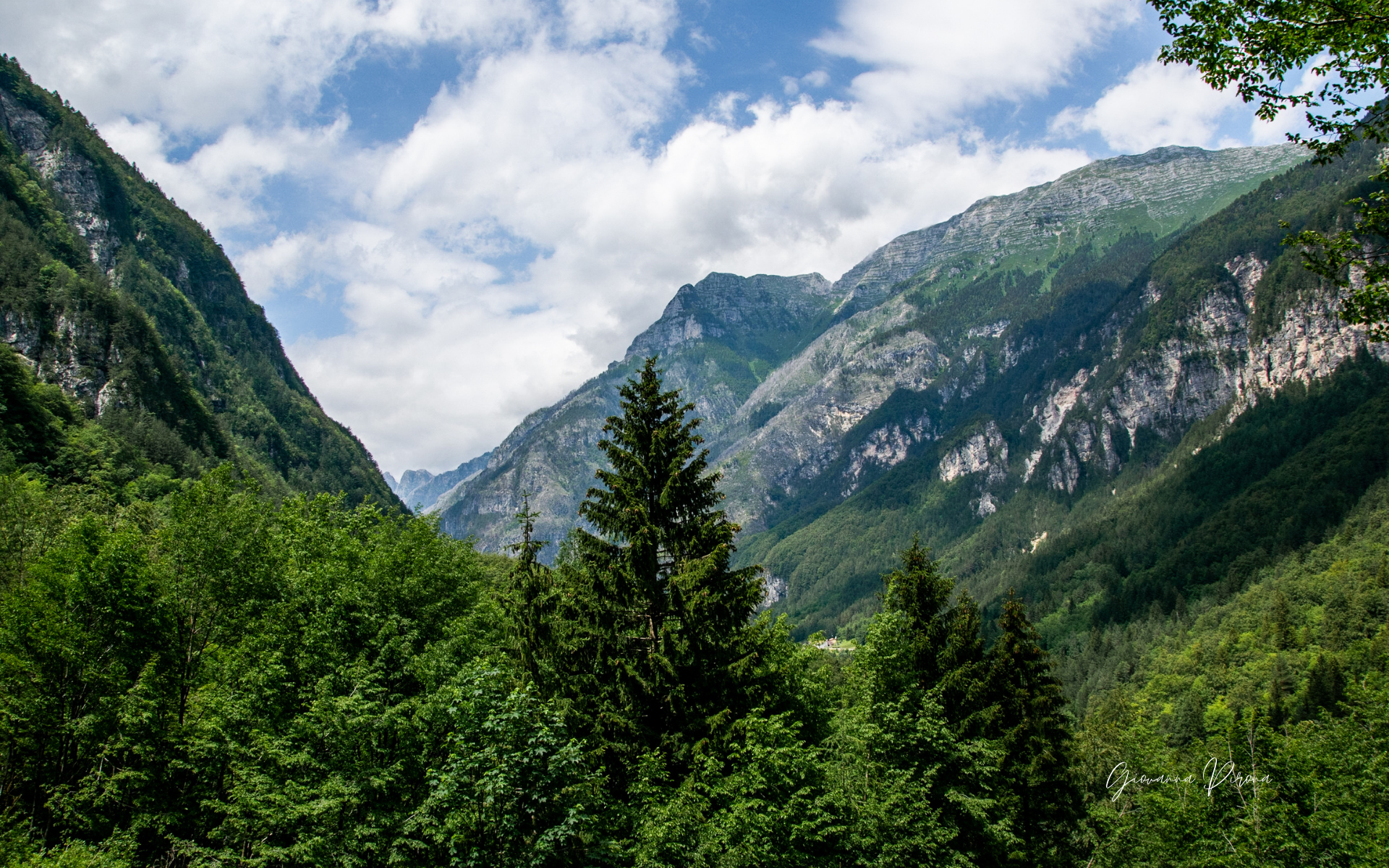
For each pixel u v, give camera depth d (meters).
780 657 32.31
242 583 33.62
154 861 27.14
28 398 121.38
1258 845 34.16
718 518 29.19
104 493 89.50
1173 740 103.31
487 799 18.14
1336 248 14.53
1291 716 93.69
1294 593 154.50
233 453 195.50
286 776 23.48
